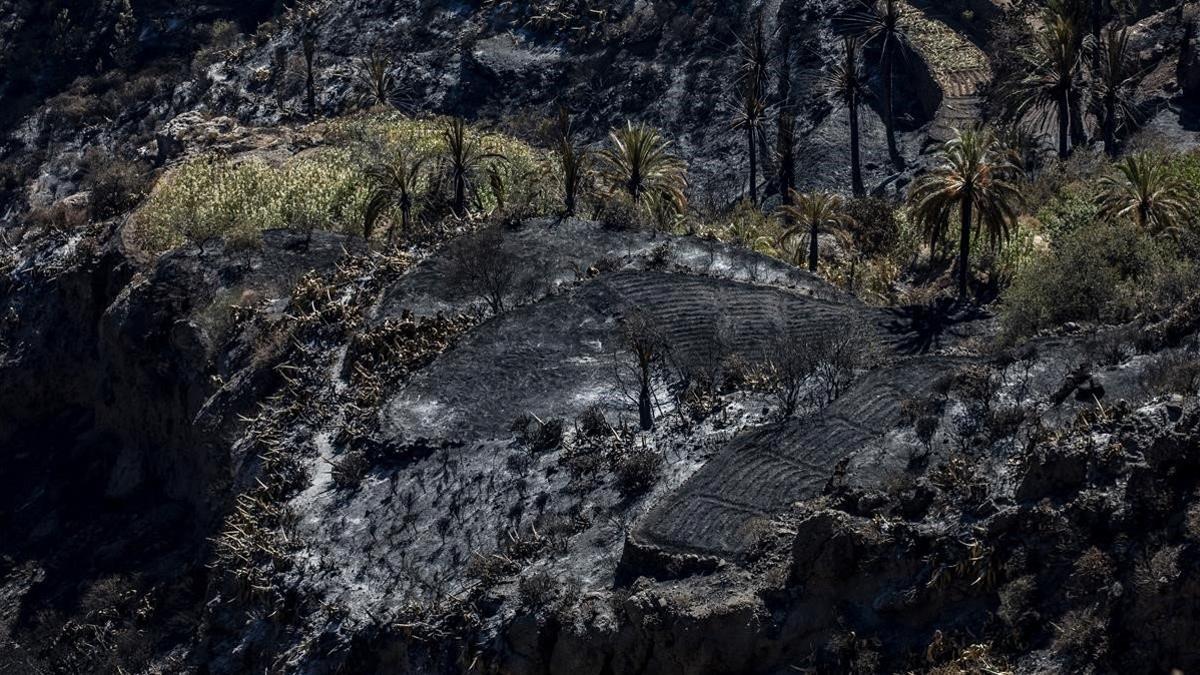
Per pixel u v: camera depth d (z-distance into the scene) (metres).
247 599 48.88
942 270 66.19
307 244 70.56
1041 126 93.94
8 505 71.31
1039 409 41.59
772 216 83.19
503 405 51.62
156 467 68.50
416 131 95.56
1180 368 40.53
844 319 54.12
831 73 105.56
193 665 49.44
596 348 53.56
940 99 102.00
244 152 98.75
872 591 37.81
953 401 42.91
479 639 41.75
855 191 95.81
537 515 45.97
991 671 35.06
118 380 70.62
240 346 63.00
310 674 44.31
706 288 55.91
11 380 77.00
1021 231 67.19
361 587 46.22
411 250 61.97
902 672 36.38
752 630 38.25
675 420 48.34
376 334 55.66
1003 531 37.03
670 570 40.81
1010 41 101.38
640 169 72.19
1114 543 35.59
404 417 52.12
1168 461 35.84
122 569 63.50
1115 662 34.22
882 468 41.12
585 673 40.03
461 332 55.16
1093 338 44.72
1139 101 92.25
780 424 44.97
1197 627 33.66
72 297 77.94
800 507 41.16
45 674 58.50
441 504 48.12
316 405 54.97
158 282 69.50
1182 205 64.19
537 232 61.31
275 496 51.53
